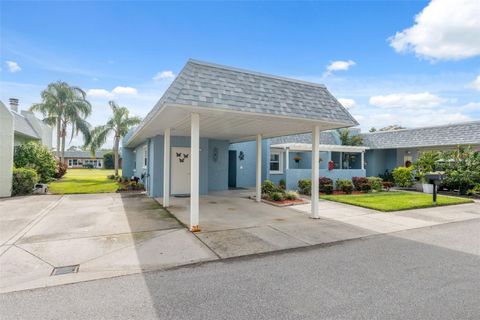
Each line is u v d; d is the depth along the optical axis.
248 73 7.14
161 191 12.35
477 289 3.74
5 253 5.04
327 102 8.11
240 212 9.09
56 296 3.51
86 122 27.05
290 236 6.35
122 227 6.94
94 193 13.62
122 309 3.21
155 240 5.90
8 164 12.09
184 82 6.06
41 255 4.95
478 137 14.38
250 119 7.38
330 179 14.49
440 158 14.82
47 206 9.86
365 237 6.34
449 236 6.45
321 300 3.43
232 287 3.79
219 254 5.12
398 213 9.18
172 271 4.34
